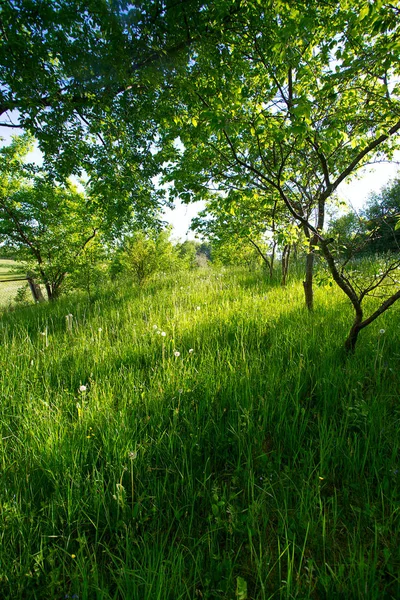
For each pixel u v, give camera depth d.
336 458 1.98
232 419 2.36
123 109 5.14
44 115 4.36
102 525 1.69
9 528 1.59
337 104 3.24
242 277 9.73
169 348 3.79
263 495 1.70
